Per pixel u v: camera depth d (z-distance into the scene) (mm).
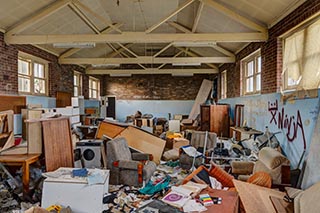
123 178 4512
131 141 6125
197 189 3189
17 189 4082
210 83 13406
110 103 14672
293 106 4793
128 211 3527
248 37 6109
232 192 3291
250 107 7430
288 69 5262
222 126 9617
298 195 3238
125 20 9031
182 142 7066
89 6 7160
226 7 6047
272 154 4137
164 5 7691
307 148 4270
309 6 4219
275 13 5277
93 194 3311
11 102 6285
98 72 12039
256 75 7289
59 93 9094
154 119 12938
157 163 6129
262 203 3174
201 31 8508
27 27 6246
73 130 6496
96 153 4797
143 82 14797
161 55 14016
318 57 4195
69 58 9578
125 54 12219
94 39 6242
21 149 4348
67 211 3131
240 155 5680
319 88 3984
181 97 14695
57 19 6926
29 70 7535
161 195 4082
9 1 5340
